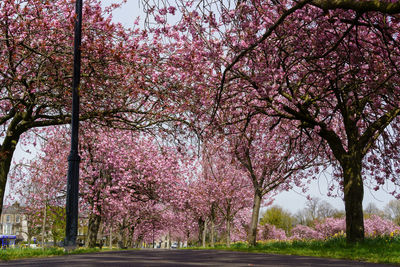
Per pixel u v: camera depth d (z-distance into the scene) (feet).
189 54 37.37
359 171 48.19
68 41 44.62
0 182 45.62
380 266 25.93
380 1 23.82
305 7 32.83
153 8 29.19
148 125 49.14
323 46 37.60
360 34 39.09
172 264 26.86
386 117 47.96
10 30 40.19
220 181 109.60
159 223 153.69
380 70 39.29
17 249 53.98
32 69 43.65
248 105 43.52
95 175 85.46
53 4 44.62
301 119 45.52
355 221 46.55
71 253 51.78
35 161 92.02
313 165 69.05
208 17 30.91
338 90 41.86
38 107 48.21
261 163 72.74
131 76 45.11
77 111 37.09
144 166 91.35
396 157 54.29
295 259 33.96
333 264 27.43
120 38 44.68
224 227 150.00
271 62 38.34
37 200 95.50
